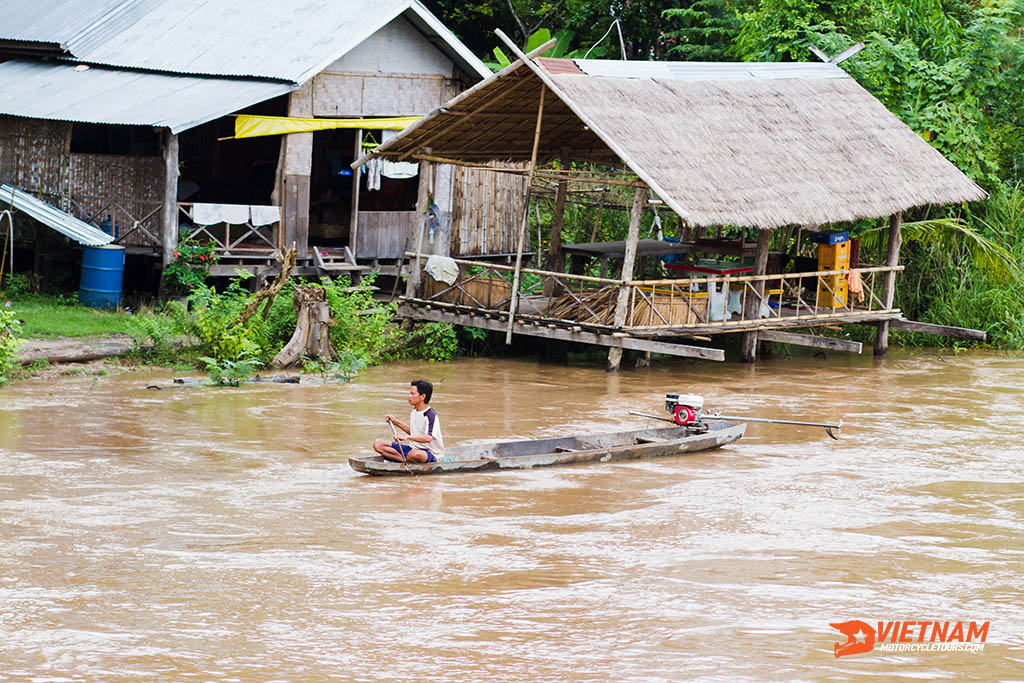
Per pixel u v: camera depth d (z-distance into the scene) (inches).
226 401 890.1
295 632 461.7
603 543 583.2
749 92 1184.8
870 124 1237.7
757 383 1063.6
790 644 466.0
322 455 740.0
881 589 533.0
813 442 835.4
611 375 1072.2
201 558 540.7
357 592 505.4
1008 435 875.4
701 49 1777.8
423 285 1177.4
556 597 507.8
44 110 1190.3
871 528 624.7
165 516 601.0
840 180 1123.9
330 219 1376.7
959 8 1555.1
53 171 1210.6
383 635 461.7
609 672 434.3
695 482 707.4
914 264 1373.0
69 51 1352.1
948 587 538.6
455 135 1160.8
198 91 1210.6
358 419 845.2
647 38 1931.6
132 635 452.8
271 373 1005.8
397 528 594.9
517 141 1230.9
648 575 539.2
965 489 714.8
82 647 440.5
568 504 650.8
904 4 1476.4
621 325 1037.2
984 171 1424.7
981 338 1257.4
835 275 1189.1
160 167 1173.1
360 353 1057.5
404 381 1009.5
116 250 1143.0
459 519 614.5
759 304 1138.7
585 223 1556.3
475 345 1172.5
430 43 1341.0
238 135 1182.3
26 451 718.5
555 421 868.0
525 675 429.7
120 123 1117.7
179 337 1049.5
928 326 1267.2
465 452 740.0
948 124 1381.6
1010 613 508.7
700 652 455.2
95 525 581.9
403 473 693.3
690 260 1291.8
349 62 1277.1
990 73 1433.3
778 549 583.2
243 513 610.9
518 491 673.6
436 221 1284.4
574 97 1026.1
